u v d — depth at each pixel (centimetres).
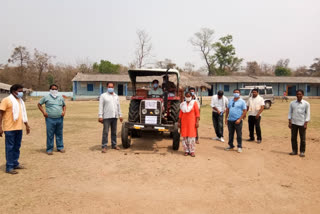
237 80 4272
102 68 5816
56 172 558
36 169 575
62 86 6116
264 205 418
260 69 8000
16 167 572
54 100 698
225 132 1143
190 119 700
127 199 428
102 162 636
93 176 536
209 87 2839
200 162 652
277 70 6172
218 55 6266
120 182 505
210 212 390
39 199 421
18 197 427
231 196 450
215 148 818
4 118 538
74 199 424
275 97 4269
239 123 764
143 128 741
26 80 5838
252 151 786
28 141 873
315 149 821
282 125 1346
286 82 4266
